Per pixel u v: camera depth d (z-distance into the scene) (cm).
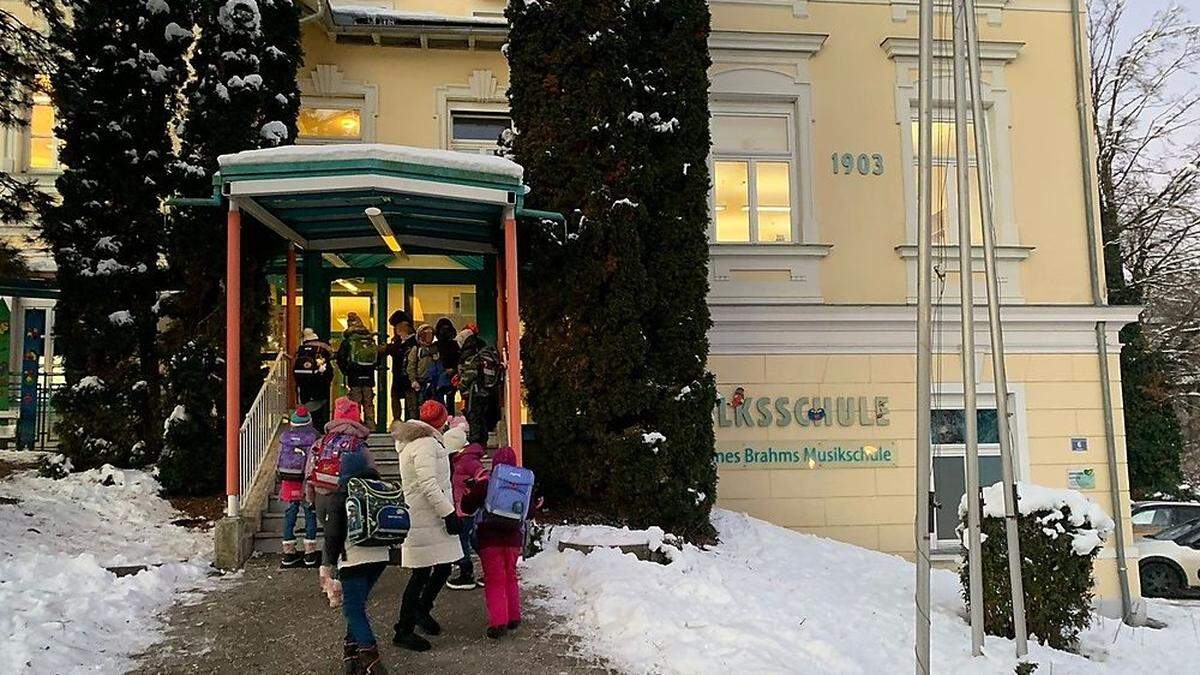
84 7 1280
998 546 832
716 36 1406
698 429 1134
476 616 758
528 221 1148
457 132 1537
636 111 1157
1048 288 1445
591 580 827
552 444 1131
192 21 1335
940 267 1405
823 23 1438
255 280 1235
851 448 1347
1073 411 1412
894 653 719
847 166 1416
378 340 1412
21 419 1650
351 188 934
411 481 663
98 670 610
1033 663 728
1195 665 851
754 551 1116
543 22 1164
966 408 776
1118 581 1367
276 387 1182
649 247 1159
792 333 1353
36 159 1681
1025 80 1485
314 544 912
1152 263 2741
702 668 620
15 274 1394
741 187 1405
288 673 627
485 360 1108
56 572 797
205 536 1022
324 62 1489
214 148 1230
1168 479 2305
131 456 1227
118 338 1232
